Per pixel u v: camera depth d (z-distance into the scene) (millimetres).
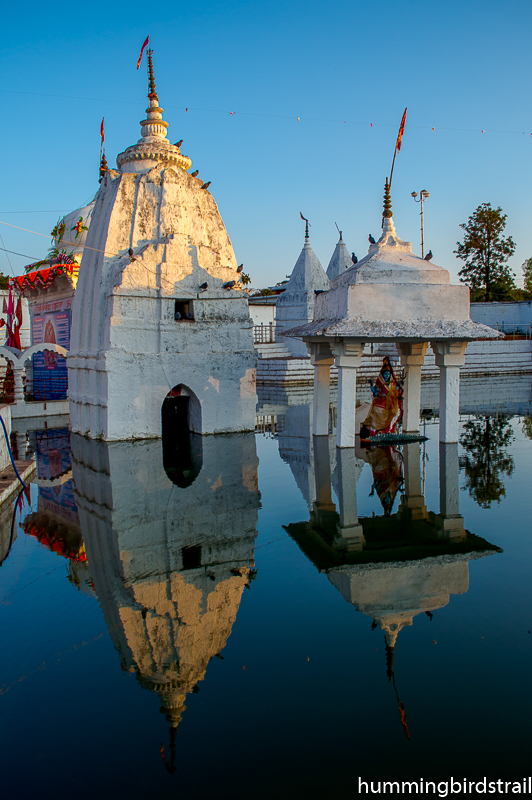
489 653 4496
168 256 14148
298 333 11641
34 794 3215
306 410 20938
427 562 6355
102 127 16453
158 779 3293
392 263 11070
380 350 35125
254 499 9117
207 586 5930
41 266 22000
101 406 14344
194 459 12141
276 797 3113
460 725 3709
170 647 4754
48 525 8062
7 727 3807
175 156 14867
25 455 13055
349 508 8484
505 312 44094
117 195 14281
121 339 13703
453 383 12047
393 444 13211
